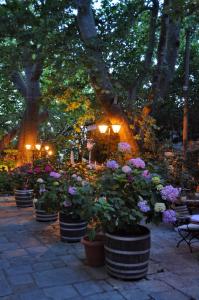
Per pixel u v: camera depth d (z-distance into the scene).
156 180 4.27
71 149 14.92
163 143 12.16
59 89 11.19
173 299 3.68
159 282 4.14
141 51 12.33
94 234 4.42
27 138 16.48
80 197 4.88
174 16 9.17
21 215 8.64
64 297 3.73
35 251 5.43
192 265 4.78
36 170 8.48
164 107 16.81
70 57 9.48
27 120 16.45
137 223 4.26
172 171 8.14
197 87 16.61
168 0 10.31
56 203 5.89
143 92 11.63
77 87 11.31
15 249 5.56
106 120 11.45
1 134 19.34
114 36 10.55
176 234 6.52
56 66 9.66
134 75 10.88
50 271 4.51
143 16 13.52
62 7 9.95
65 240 5.96
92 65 9.33
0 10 9.37
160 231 6.75
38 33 9.16
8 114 20.47
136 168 4.54
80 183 5.99
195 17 10.04
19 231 6.86
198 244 5.84
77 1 9.96
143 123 10.53
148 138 10.45
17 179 10.24
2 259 5.04
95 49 9.70
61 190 5.83
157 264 4.81
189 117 16.31
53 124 23.02
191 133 16.34
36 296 3.76
